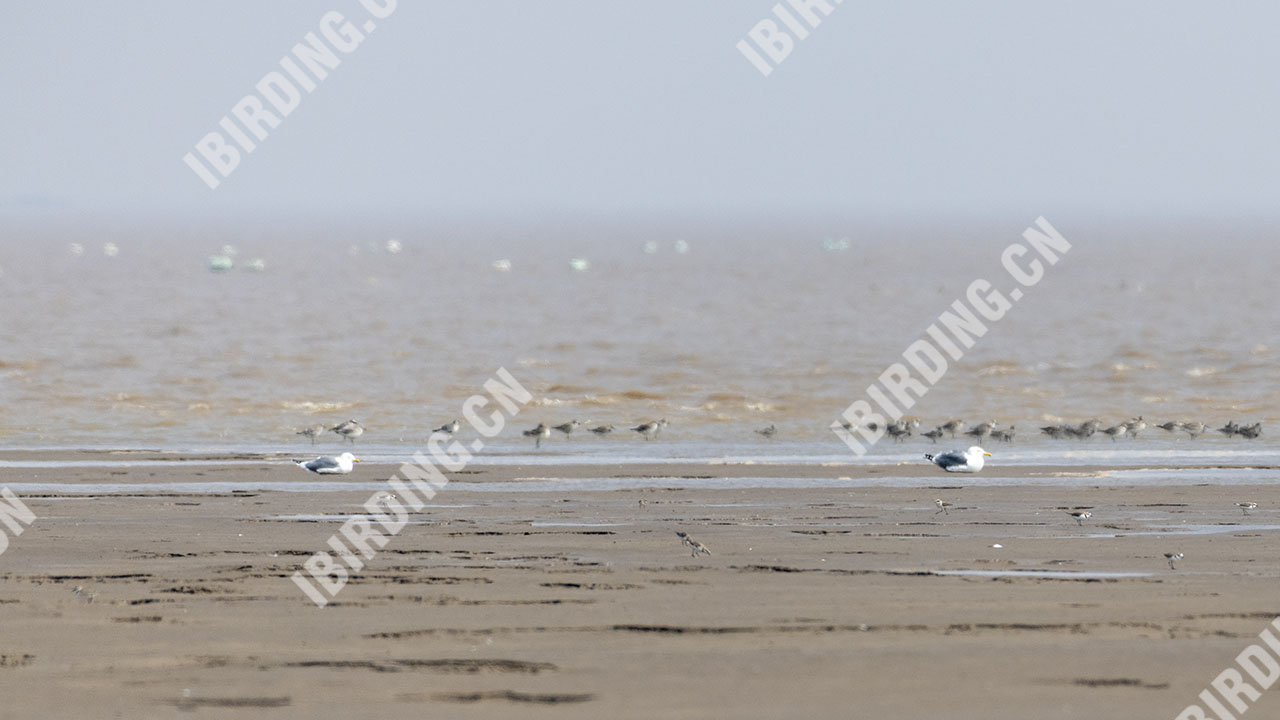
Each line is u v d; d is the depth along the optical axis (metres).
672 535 82.88
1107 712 48.72
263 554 76.62
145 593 66.31
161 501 95.06
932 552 77.38
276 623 60.41
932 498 97.75
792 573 71.25
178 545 79.25
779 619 61.00
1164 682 51.81
